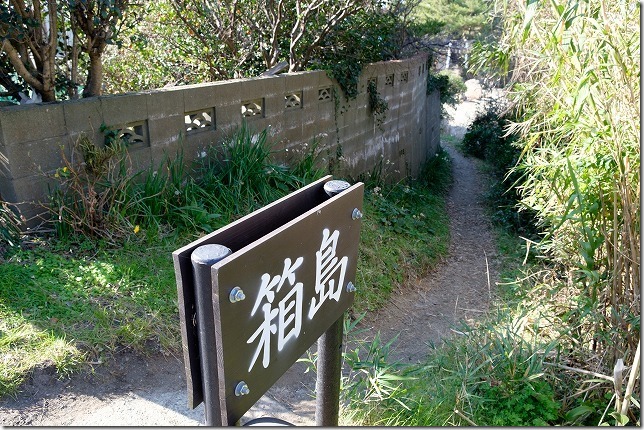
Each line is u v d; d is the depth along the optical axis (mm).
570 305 3457
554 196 3809
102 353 3121
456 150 19375
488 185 13172
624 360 3004
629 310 2994
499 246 8016
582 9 2684
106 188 4191
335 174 7629
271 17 7184
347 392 2998
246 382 1421
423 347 4504
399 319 5055
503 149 12109
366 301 5039
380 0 8383
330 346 2000
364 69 8195
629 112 2811
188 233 4398
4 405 2723
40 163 3910
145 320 3391
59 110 3965
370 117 8719
